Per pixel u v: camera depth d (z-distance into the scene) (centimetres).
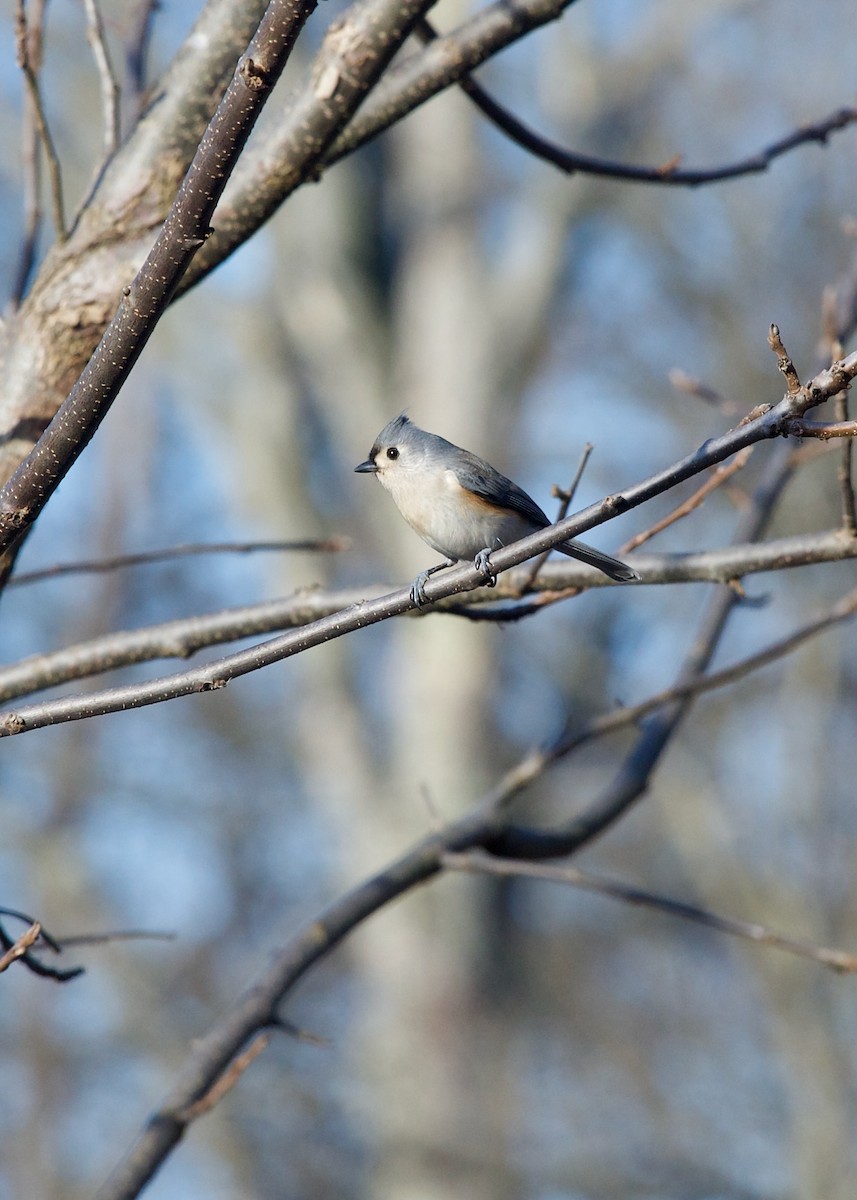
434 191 1820
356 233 1778
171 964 1762
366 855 1620
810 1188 1355
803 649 1544
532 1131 1547
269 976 534
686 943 1892
